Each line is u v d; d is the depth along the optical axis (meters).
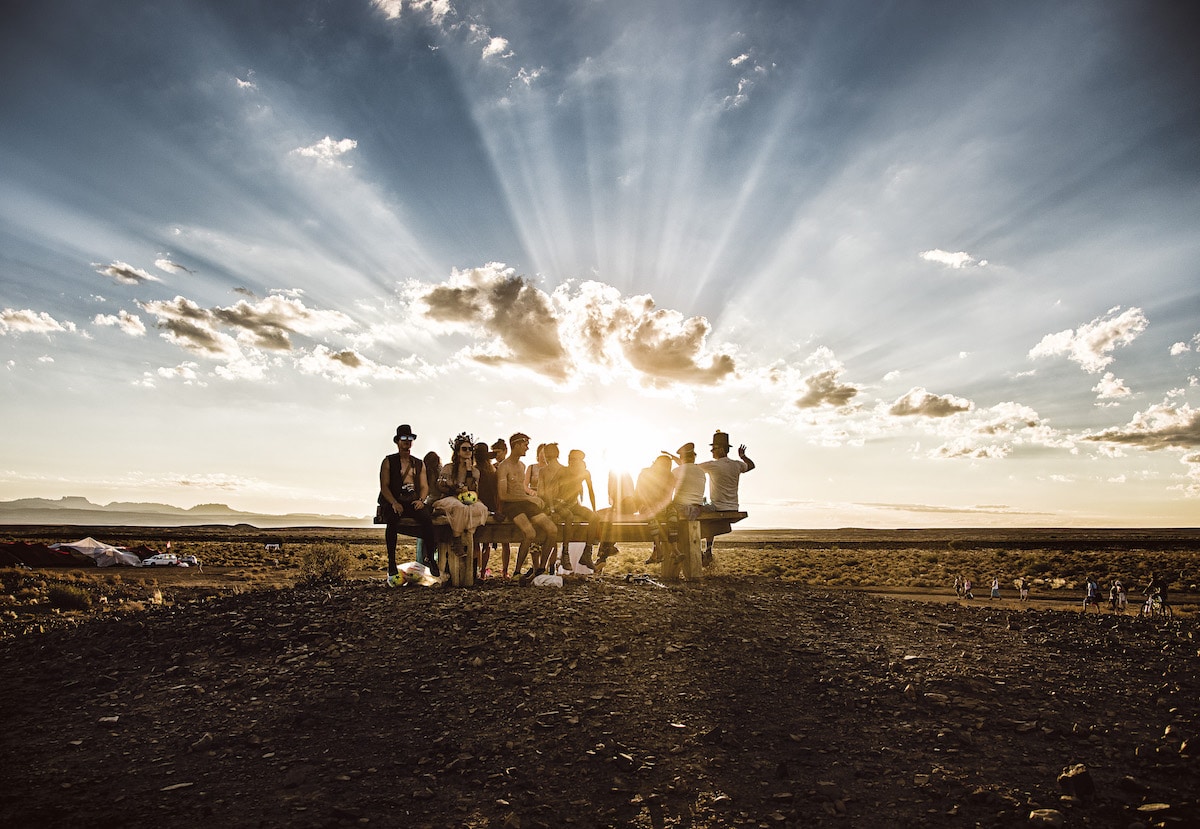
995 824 3.93
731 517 11.31
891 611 8.72
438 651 6.67
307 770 4.63
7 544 49.41
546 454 10.73
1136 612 27.34
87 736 5.22
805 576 45.59
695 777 4.50
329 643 6.97
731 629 7.47
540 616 7.65
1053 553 68.38
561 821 4.01
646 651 6.73
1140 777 4.45
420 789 4.38
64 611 21.94
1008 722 5.25
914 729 5.20
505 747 4.89
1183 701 5.68
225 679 6.23
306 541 106.31
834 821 3.99
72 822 3.96
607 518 10.84
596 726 5.20
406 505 10.12
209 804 4.17
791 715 5.44
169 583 36.56
